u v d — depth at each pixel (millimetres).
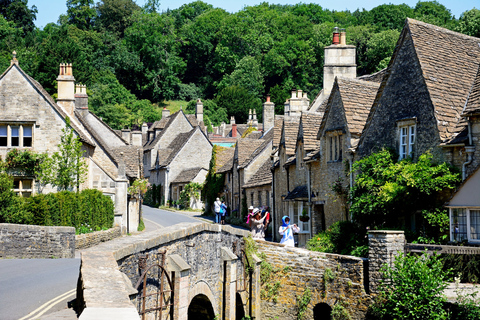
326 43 104562
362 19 104062
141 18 123312
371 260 17516
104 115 88875
